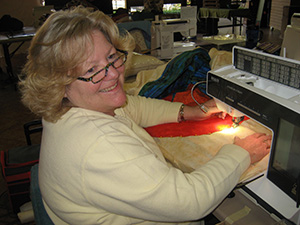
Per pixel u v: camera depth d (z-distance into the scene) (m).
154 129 1.31
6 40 3.67
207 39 3.02
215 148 1.13
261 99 0.85
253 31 2.44
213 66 1.75
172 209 0.70
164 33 2.55
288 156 0.78
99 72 0.75
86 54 0.71
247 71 1.00
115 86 0.82
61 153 0.72
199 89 1.66
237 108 0.98
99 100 0.81
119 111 1.04
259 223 0.83
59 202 0.76
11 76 4.68
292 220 0.78
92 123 0.73
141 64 2.01
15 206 1.80
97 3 4.84
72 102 0.80
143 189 0.68
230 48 2.79
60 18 0.71
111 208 0.71
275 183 0.85
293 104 0.74
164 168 0.73
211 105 1.31
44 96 0.73
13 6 6.07
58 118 0.77
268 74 0.91
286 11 5.27
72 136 0.71
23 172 1.71
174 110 1.33
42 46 0.69
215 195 0.77
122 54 0.87
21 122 3.31
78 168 0.69
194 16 2.82
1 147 2.83
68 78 0.73
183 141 1.19
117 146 0.69
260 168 0.95
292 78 0.82
